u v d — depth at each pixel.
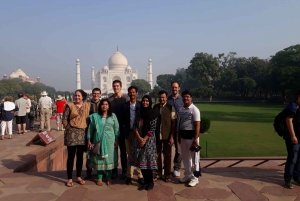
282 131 4.59
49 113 11.61
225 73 59.44
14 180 4.95
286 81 40.19
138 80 78.88
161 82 87.12
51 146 8.27
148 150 4.39
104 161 4.55
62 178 5.11
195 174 4.49
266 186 4.58
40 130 11.48
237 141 11.96
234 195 4.22
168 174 4.86
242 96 59.41
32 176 5.22
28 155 7.08
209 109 32.69
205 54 59.12
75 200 4.05
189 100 4.63
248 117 22.69
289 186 4.47
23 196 4.21
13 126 13.58
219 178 5.00
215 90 59.28
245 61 62.38
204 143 11.56
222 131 14.93
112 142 4.64
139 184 4.75
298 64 40.31
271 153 9.60
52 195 4.25
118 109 5.17
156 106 5.03
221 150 10.19
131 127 4.86
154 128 4.41
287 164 4.52
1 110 9.72
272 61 46.81
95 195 4.25
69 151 4.66
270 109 32.19
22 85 87.50
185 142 4.68
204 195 4.22
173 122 4.77
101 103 4.68
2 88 71.88
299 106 4.45
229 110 30.83
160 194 4.27
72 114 4.62
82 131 4.69
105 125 4.61
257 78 55.44
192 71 60.59
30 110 12.67
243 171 5.45
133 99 4.98
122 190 4.46
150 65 100.88
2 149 7.85
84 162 9.23
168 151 4.82
